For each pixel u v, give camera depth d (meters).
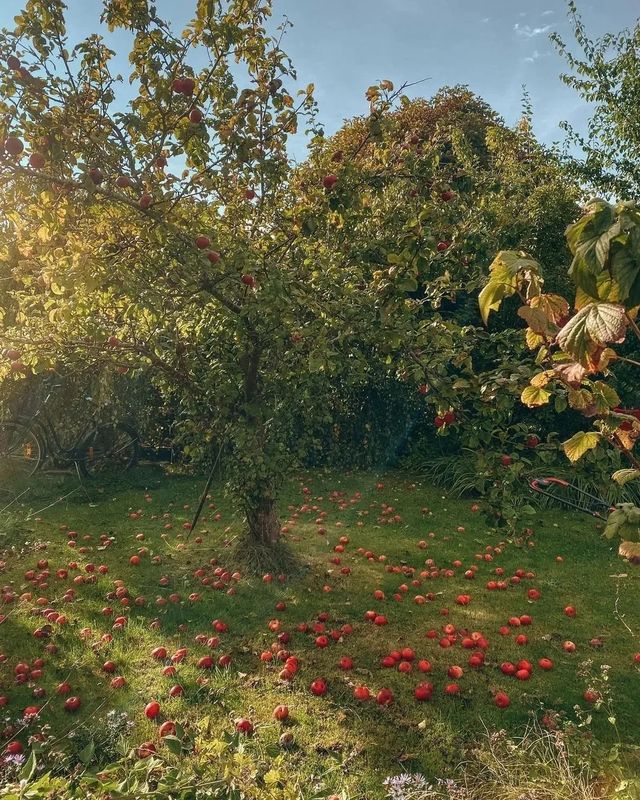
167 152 4.02
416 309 4.61
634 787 2.56
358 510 7.87
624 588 5.25
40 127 3.33
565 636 4.32
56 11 3.50
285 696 3.54
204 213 4.73
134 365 5.23
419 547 6.33
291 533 6.76
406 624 4.52
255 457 4.84
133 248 4.14
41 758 2.93
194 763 2.33
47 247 4.01
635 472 2.05
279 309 4.12
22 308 4.80
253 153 4.16
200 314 5.10
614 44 9.32
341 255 4.81
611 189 9.41
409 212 4.64
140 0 3.83
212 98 4.12
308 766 2.91
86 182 3.38
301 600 4.94
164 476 9.70
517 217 8.73
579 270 1.61
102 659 3.98
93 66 3.86
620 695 3.54
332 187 4.34
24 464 9.56
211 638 4.17
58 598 4.95
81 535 6.74
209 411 5.36
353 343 4.67
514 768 2.82
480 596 5.07
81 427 9.48
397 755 3.02
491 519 3.50
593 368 1.89
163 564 5.80
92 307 4.23
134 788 2.03
